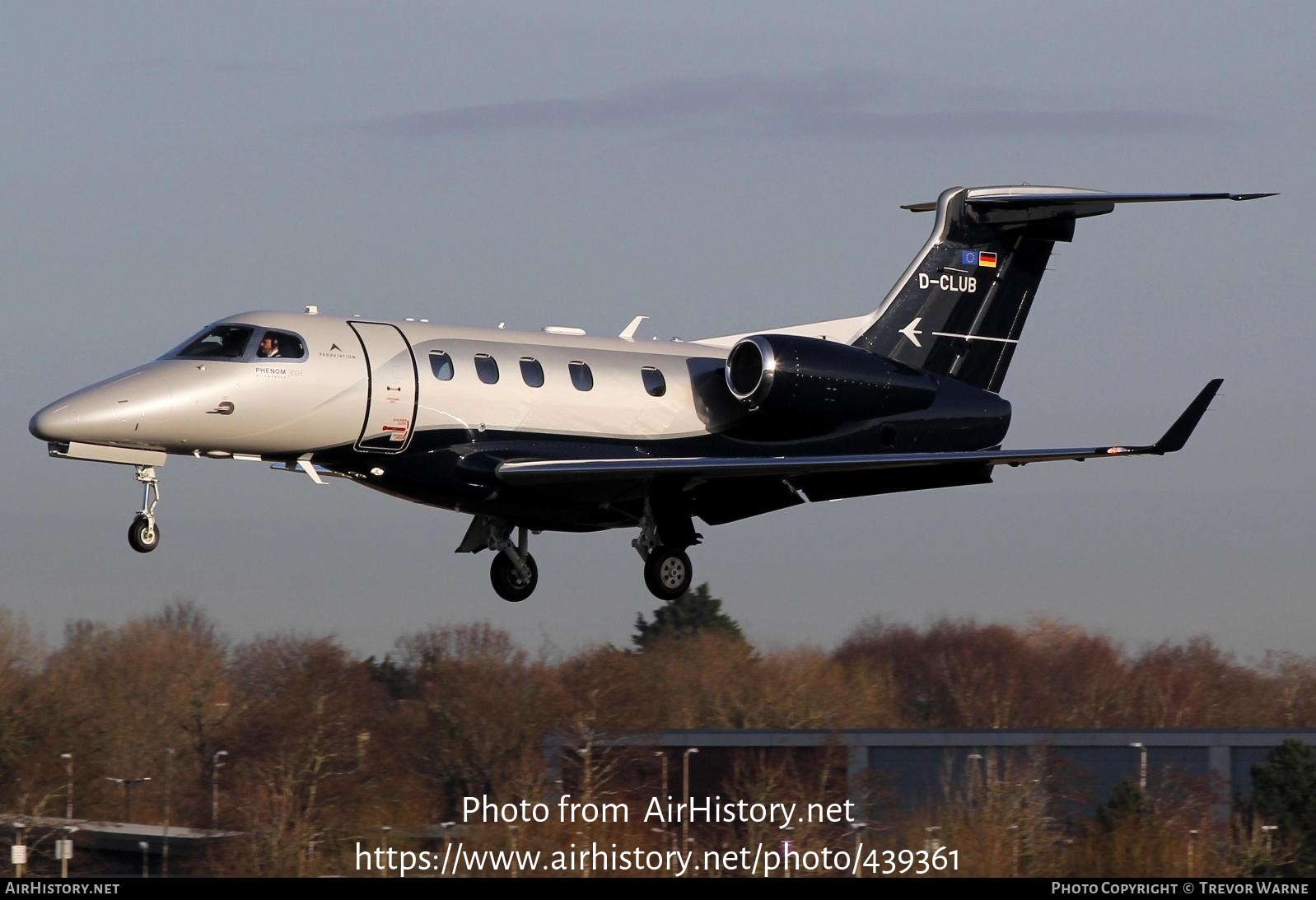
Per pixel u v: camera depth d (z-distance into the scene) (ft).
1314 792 341.41
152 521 286.25
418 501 303.48
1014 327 344.08
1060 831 338.54
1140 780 363.76
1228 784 364.79
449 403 295.89
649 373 317.63
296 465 295.07
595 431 309.42
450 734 376.07
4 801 367.86
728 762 367.86
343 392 287.48
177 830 332.60
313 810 319.88
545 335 314.14
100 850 319.88
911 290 336.70
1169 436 292.20
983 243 341.21
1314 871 317.22
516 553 330.34
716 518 334.65
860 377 324.19
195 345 285.84
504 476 298.56
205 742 399.24
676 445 317.63
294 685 398.21
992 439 340.18
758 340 317.22
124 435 276.41
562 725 375.45
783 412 317.63
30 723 392.06
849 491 334.44
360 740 372.99
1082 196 329.11
